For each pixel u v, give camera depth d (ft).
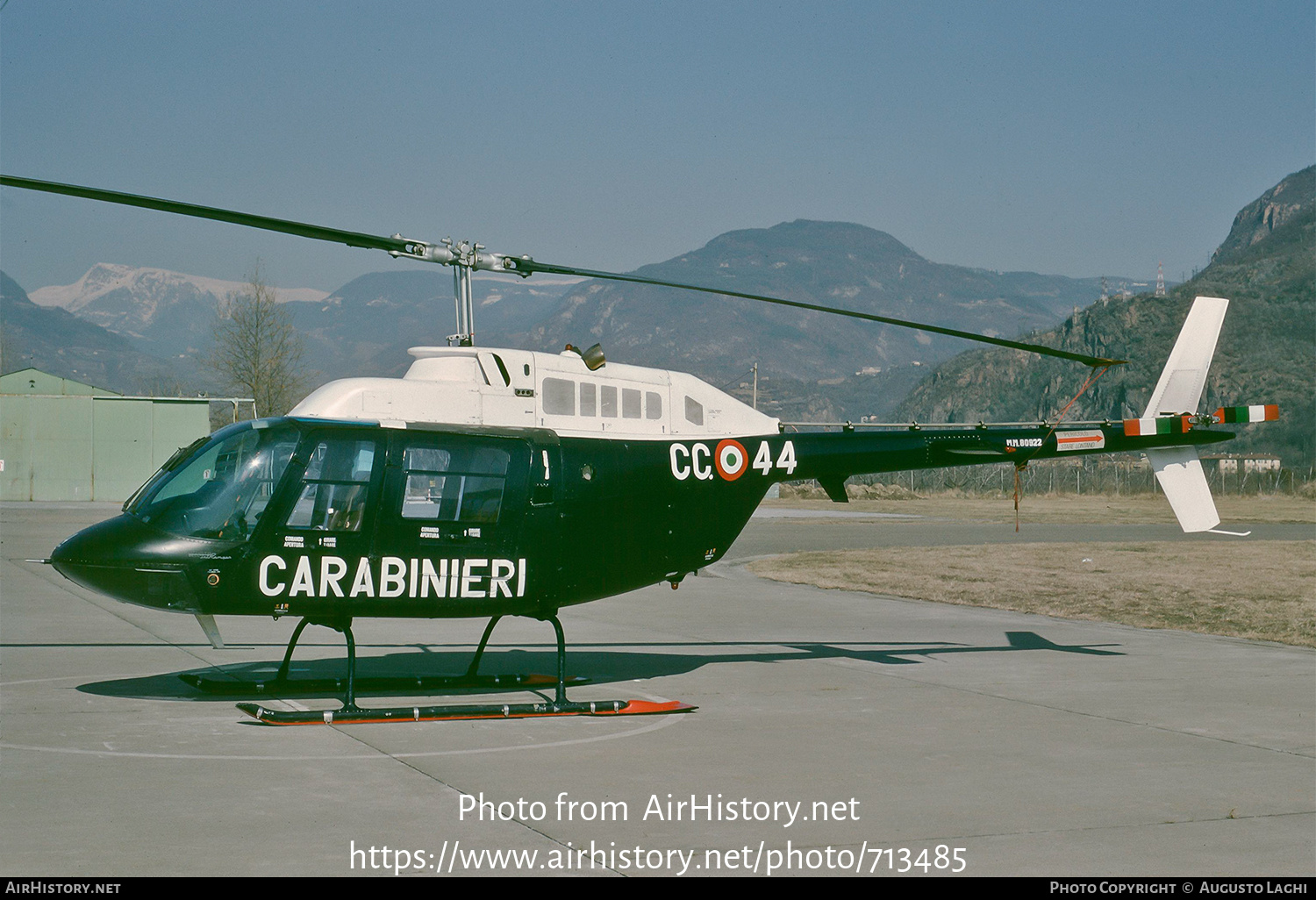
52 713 30.12
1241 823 21.24
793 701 33.73
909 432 41.39
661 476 36.06
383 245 31.40
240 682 34.09
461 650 44.16
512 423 33.81
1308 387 435.94
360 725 29.53
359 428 31.27
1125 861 19.03
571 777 24.17
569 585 33.91
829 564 84.38
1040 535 122.52
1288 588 67.77
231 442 31.35
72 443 176.96
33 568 72.43
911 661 41.86
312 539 30.60
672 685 36.42
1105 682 37.47
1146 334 594.24
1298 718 31.48
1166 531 131.44
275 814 20.95
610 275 34.32
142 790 22.45
